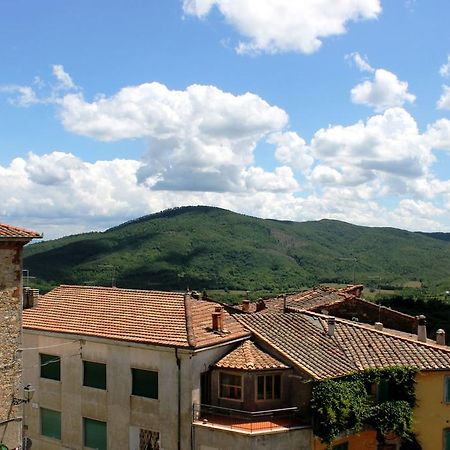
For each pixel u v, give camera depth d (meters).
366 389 31.91
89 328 33.75
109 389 32.38
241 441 27.94
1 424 25.02
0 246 25.05
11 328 25.48
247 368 29.84
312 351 32.44
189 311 33.16
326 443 29.06
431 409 32.28
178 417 29.75
